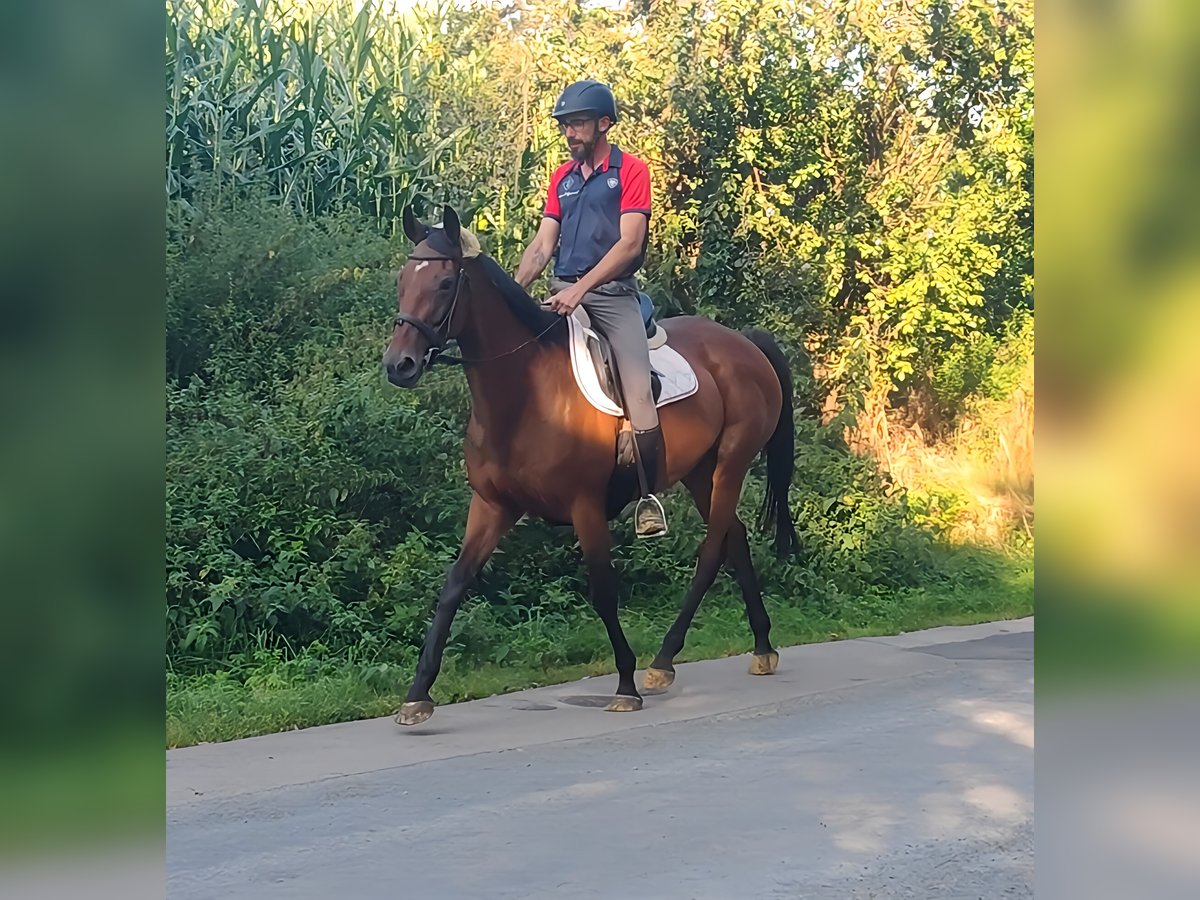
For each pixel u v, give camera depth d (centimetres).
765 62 914
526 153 841
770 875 371
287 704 555
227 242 725
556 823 420
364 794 450
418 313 518
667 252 863
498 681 622
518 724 552
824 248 930
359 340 732
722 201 885
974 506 959
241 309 730
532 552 732
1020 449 988
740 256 896
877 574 862
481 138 834
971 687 621
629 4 895
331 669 613
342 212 782
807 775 473
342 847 396
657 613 762
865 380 925
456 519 702
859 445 939
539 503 565
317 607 634
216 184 743
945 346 973
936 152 978
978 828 413
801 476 878
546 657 663
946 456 977
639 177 570
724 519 645
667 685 620
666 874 373
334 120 798
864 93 957
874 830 411
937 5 974
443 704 591
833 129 940
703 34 894
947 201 966
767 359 682
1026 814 427
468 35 841
